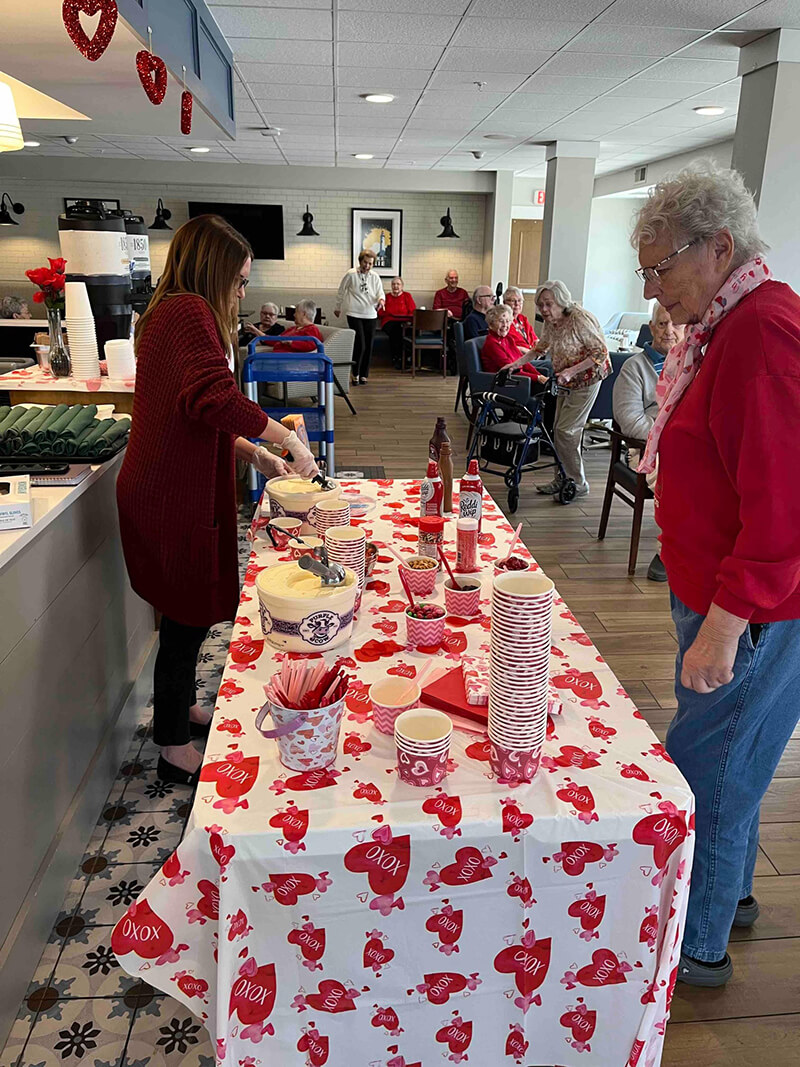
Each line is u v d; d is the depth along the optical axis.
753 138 4.38
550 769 1.14
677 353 1.44
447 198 11.54
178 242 1.87
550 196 7.99
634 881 1.09
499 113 6.31
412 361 10.65
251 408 1.80
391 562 1.93
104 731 2.24
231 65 4.56
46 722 1.77
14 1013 1.52
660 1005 1.16
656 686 2.83
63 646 1.90
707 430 1.23
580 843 1.05
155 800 2.18
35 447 2.16
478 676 1.30
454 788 1.10
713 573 1.28
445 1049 1.16
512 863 1.05
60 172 9.77
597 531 4.53
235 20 3.93
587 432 7.18
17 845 1.58
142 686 2.64
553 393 5.26
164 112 3.83
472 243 11.74
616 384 3.93
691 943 1.58
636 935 1.12
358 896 1.04
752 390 1.11
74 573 2.00
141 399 1.89
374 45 4.36
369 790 1.09
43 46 2.50
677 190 1.23
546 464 5.17
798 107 4.23
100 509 2.25
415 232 11.64
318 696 1.13
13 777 1.57
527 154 8.70
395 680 1.28
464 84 5.29
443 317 10.30
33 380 2.99
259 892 1.02
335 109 6.18
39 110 4.02
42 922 1.67
